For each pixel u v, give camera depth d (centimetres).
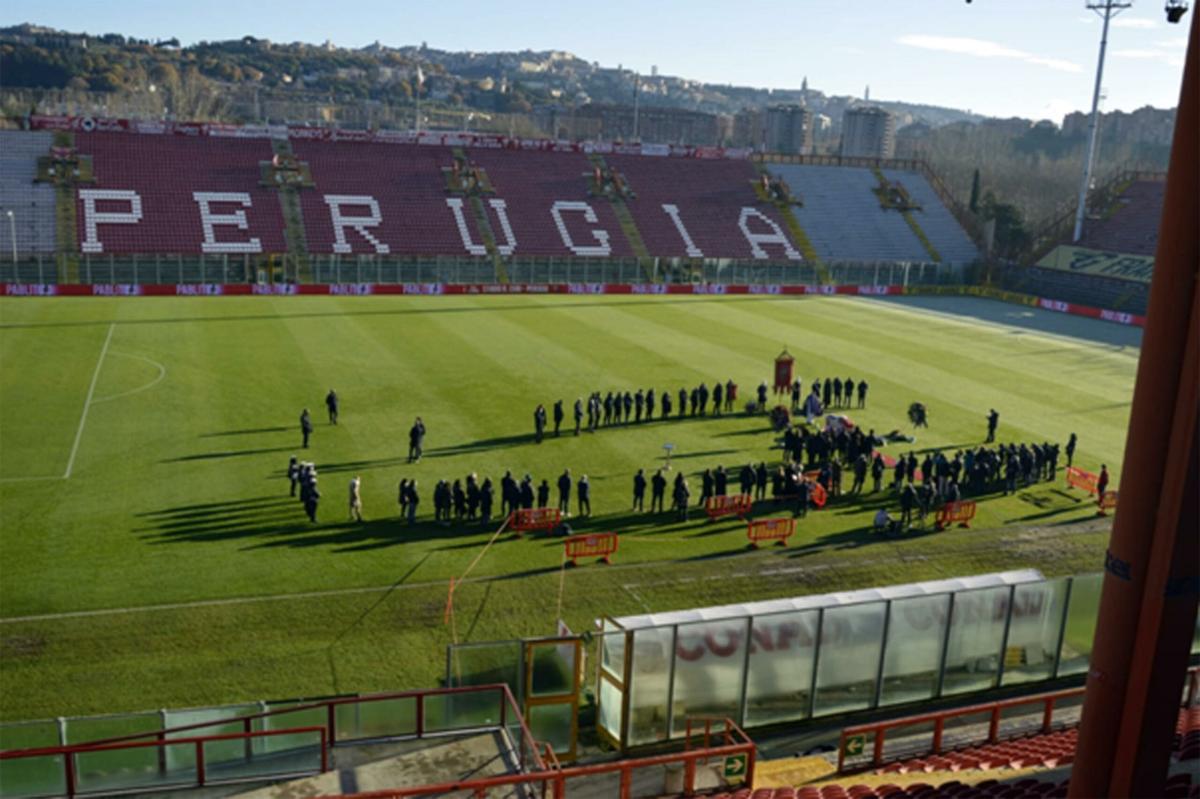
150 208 8994
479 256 9456
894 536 3791
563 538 3622
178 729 1781
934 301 9950
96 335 6525
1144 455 1099
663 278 9950
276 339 6662
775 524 3688
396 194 9931
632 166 11231
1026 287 10306
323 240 9181
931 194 12031
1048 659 2755
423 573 3281
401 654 2772
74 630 2816
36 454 4250
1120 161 19912
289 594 3084
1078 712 2575
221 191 9381
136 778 1775
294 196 9569
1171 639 1124
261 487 3981
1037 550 3712
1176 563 1099
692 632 2392
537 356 6469
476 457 4456
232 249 8819
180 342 6438
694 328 7769
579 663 2305
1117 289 9575
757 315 8562
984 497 4266
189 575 3181
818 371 6359
